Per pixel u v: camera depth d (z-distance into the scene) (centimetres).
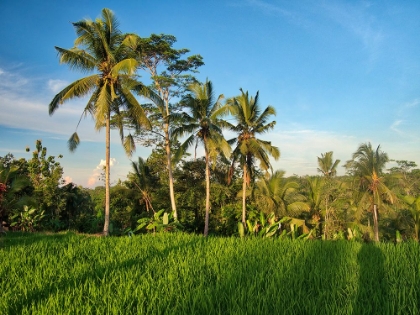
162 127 2686
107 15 1897
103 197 3606
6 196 2192
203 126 2409
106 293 630
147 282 691
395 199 2188
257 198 2627
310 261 956
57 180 3006
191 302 598
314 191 2761
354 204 2533
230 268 844
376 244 1392
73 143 1898
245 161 2547
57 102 1822
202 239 1490
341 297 627
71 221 3105
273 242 1392
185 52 2541
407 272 814
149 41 2438
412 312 543
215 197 2880
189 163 3077
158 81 2573
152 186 3016
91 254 1073
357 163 2245
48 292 661
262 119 2539
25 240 1508
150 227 1936
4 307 579
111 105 1950
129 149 2073
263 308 560
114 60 1822
